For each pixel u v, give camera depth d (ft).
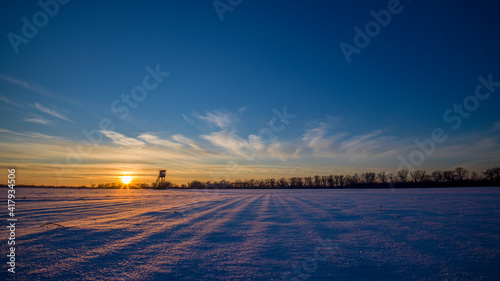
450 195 92.27
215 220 32.42
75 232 23.68
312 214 38.73
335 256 16.52
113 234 23.06
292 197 94.27
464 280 12.53
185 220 32.32
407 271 13.74
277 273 13.43
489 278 12.79
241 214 38.96
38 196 92.22
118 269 13.85
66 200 70.03
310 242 20.40
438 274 13.32
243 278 12.69
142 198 86.38
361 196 97.81
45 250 17.33
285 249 18.28
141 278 12.59
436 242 20.31
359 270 13.89
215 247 18.78
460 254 16.94
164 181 271.49
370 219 33.06
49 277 12.51
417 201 65.31
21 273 12.98
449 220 31.89
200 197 96.58
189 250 17.89
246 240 21.09
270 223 29.99
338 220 32.35
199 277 12.82
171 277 12.78
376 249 18.26
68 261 15.07
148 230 25.21
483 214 37.55
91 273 13.19
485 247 18.72
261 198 87.71
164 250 17.81
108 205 54.75
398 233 23.91
